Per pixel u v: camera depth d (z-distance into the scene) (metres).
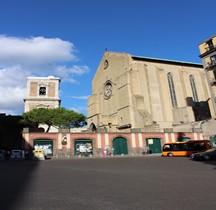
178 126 48.88
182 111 50.97
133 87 51.81
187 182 9.61
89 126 63.22
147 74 53.94
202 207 5.75
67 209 5.76
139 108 49.88
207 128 42.97
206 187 8.40
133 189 8.23
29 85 65.88
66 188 8.59
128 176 11.88
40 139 37.06
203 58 42.62
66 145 37.91
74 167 17.98
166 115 53.09
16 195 7.41
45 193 7.70
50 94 66.50
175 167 16.69
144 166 17.97
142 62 55.25
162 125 51.59
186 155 33.31
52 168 17.27
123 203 6.24
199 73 62.25
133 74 52.72
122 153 40.72
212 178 10.62
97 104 64.44
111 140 40.50
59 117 47.03
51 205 6.15
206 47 42.09
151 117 48.25
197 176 11.44
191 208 5.68
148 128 45.91
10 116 52.62
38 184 9.55
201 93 60.12
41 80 67.06
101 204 6.18
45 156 34.94
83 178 11.33
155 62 57.22
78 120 50.28
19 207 5.98
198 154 24.34
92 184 9.45
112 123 55.00
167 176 11.66
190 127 46.16
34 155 33.09
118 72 57.12
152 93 53.56
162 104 53.50
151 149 42.25
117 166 18.38
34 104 64.12
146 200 6.55
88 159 29.92
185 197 6.85
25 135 36.62
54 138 37.69
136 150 41.16
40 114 46.84
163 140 43.31
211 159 24.02
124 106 52.78
